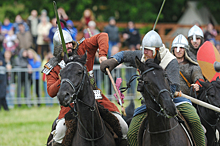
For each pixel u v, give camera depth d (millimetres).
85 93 15102
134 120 16734
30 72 39812
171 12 77500
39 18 48688
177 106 16531
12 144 26469
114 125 16812
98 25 57062
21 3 71688
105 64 17234
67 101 13930
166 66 16203
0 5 72812
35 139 27922
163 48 16203
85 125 15531
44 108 40062
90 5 72688
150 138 15102
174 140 15141
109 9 73250
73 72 14445
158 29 62344
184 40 20156
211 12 77375
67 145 16469
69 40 16844
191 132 16312
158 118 14578
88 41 17875
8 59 41594
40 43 48031
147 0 74688
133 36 49031
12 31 47812
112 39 47031
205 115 19062
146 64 14391
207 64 20031
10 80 39906
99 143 15938
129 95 38906
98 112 16062
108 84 39531
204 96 19234
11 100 39812
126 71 39219
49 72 16938
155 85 13914
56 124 17312
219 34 65875
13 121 34000
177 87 16078
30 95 40094
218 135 19469
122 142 17391
